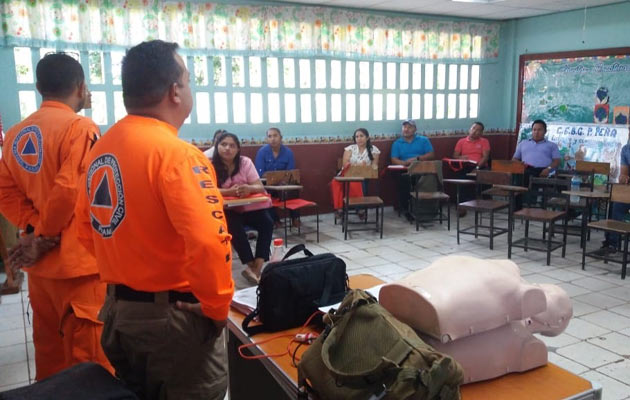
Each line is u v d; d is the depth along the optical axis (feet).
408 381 3.70
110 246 4.29
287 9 20.44
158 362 4.40
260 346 5.44
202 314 4.38
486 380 4.67
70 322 6.33
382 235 19.22
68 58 6.28
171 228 4.15
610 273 14.60
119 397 4.11
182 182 3.97
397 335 4.11
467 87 25.35
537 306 4.77
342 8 21.49
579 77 22.39
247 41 19.89
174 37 18.66
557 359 9.65
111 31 17.70
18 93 16.90
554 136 23.53
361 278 7.32
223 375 4.80
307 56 21.11
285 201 17.54
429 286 4.57
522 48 24.95
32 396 4.03
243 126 20.56
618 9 20.80
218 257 3.97
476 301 4.50
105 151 4.34
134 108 4.37
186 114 4.62
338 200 20.84
